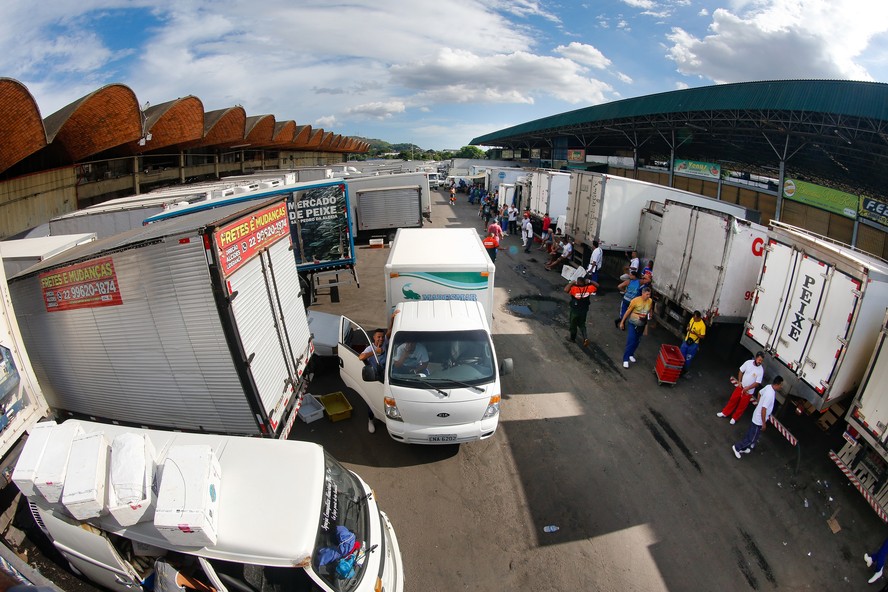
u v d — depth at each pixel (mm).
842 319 6469
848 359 6465
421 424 6492
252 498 4004
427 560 5230
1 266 5148
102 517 3967
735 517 5965
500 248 21344
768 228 8891
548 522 5793
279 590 3762
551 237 19531
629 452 7145
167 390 5613
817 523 5922
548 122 41781
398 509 5949
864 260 6898
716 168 26656
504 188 27875
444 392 6363
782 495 6363
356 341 8977
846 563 5375
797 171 20938
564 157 50906
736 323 9547
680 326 10680
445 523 5750
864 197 16453
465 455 7000
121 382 5766
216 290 4887
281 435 5980
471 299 8508
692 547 5496
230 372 5305
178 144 28406
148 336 5324
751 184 23391
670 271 11016
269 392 5785
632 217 15039
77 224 12406
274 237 6246
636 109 26219
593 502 6133
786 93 16438
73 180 20203
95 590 4867
